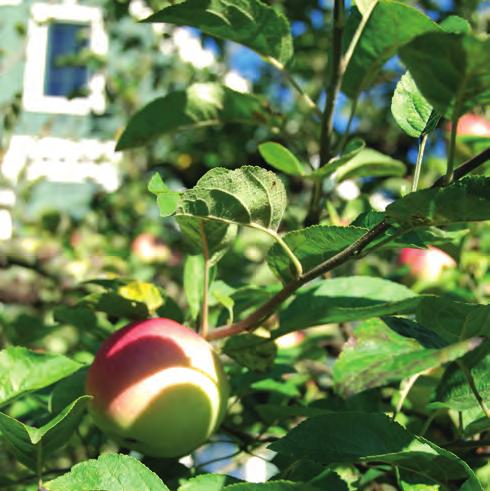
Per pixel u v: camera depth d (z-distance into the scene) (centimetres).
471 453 46
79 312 57
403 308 40
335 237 40
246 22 54
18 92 135
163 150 173
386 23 53
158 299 49
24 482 54
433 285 73
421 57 31
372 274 79
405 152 168
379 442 40
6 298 101
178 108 59
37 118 252
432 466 39
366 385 35
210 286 55
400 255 79
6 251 104
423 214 36
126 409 43
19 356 45
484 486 49
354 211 72
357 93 57
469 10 115
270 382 61
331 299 49
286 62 58
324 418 40
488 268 77
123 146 61
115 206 151
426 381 56
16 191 133
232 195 38
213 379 45
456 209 36
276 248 42
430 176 104
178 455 46
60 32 251
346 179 65
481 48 30
